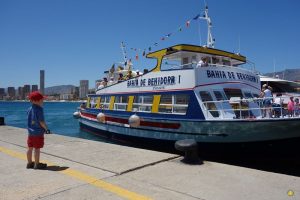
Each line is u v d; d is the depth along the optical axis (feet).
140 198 15.55
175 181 18.20
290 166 35.73
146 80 47.60
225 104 40.47
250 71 46.68
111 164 22.06
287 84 79.05
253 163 36.78
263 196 15.81
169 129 42.09
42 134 21.36
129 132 50.39
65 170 20.74
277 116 38.22
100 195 15.99
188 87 40.19
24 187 17.33
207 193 16.25
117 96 55.01
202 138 38.27
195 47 43.93
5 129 44.83
